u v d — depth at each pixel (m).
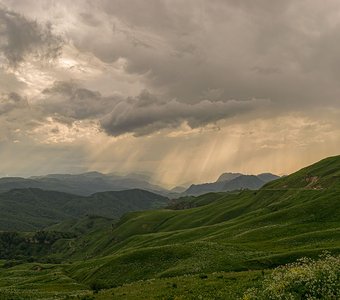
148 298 39.41
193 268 65.19
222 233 114.88
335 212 103.62
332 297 26.83
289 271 32.53
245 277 42.16
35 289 77.38
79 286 79.62
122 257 83.62
